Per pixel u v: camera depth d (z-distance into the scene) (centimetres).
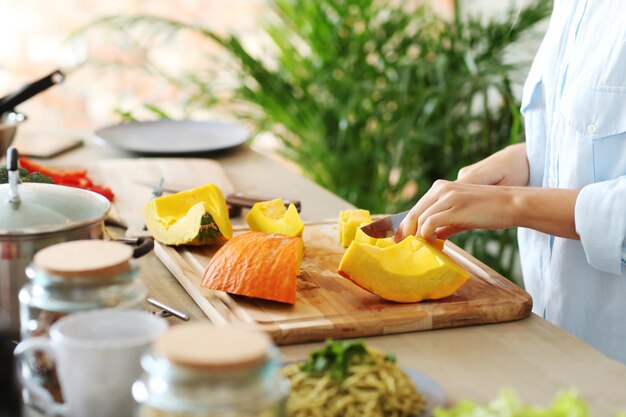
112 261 137
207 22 455
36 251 148
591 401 146
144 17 381
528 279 211
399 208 358
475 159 347
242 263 167
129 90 457
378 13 381
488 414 124
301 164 376
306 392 135
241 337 125
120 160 244
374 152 361
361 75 368
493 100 382
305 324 161
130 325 134
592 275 198
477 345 161
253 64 373
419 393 141
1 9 439
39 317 136
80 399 132
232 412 120
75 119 460
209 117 444
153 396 122
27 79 449
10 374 145
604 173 193
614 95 190
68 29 446
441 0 422
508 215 179
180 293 175
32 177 182
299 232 186
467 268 183
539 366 155
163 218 188
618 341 198
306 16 374
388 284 168
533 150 211
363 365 137
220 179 232
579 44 197
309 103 367
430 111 334
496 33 353
